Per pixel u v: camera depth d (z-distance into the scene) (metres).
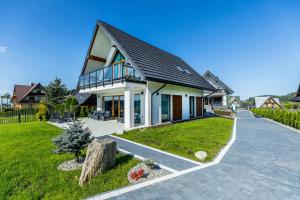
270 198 3.76
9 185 4.09
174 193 3.91
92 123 14.04
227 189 4.11
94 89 14.61
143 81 12.07
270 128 14.52
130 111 11.21
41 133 9.38
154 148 7.23
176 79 14.64
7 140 7.97
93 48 15.31
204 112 22.78
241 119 23.70
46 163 5.38
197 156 6.18
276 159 6.26
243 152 7.10
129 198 3.70
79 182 4.30
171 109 14.80
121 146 7.44
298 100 24.16
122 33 15.42
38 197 3.67
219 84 36.62
